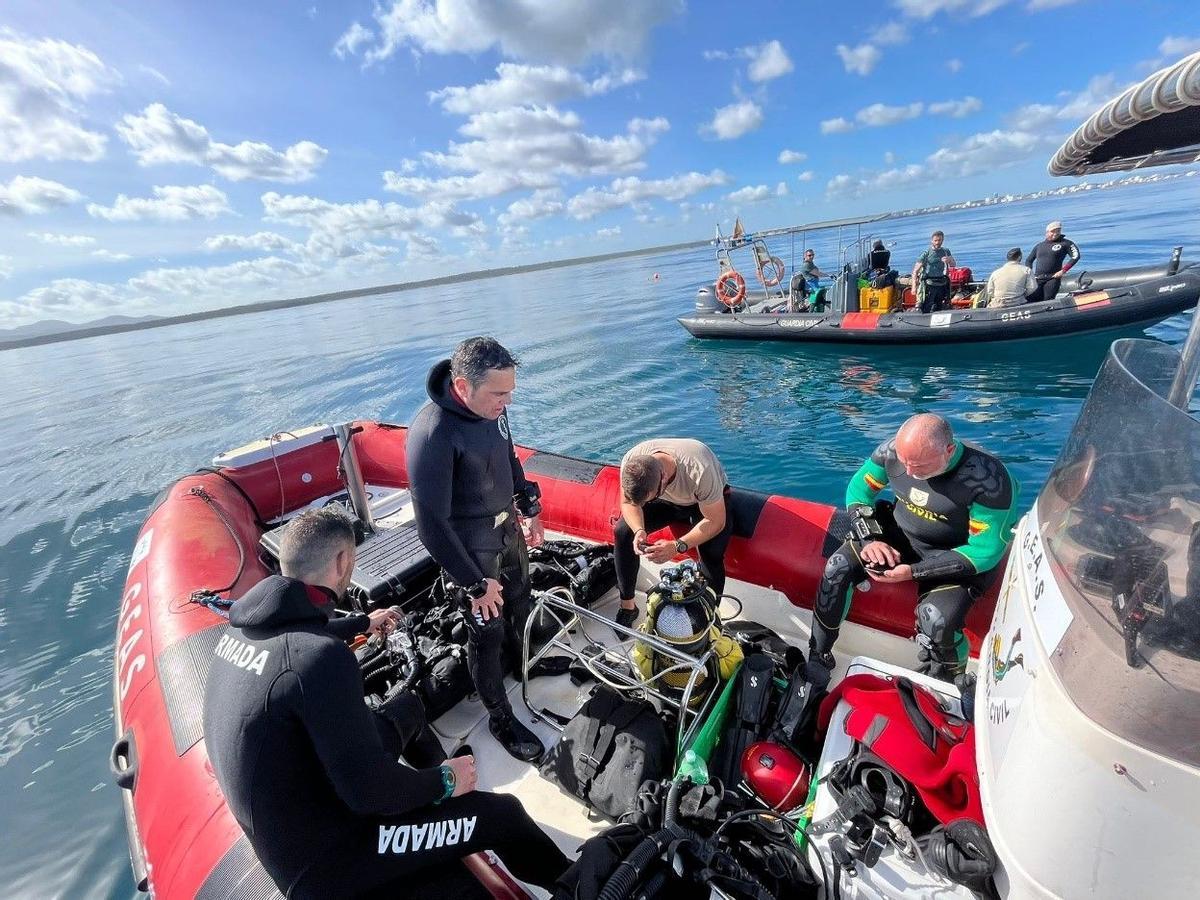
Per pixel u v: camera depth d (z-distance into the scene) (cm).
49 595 454
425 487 166
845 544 205
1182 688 82
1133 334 777
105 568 492
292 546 113
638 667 185
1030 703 96
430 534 170
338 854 106
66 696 338
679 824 138
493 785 188
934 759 131
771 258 1203
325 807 106
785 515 255
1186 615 85
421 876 116
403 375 1230
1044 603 103
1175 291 732
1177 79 93
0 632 408
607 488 313
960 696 159
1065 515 111
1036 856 94
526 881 142
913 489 195
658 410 743
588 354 1122
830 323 925
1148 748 81
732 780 163
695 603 177
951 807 124
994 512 177
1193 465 91
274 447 329
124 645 229
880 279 946
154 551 270
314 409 1016
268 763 99
